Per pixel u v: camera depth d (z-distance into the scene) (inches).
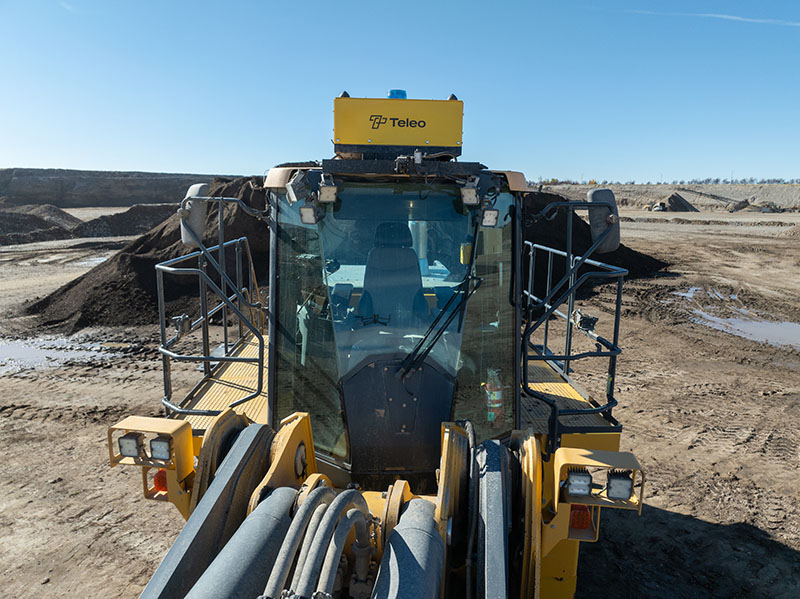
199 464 106.9
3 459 255.8
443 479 95.9
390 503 95.2
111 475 242.8
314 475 101.6
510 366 131.6
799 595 172.6
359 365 119.7
